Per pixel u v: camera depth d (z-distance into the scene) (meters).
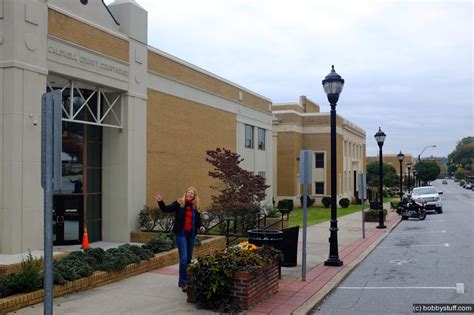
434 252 16.00
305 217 10.73
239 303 7.98
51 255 4.75
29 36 13.12
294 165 46.59
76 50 14.90
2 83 12.74
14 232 12.62
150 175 19.19
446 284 10.73
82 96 15.79
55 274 8.85
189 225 9.53
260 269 8.43
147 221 17.58
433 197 36.88
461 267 12.95
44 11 13.65
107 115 17.61
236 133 29.33
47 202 4.75
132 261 10.81
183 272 9.48
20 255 12.30
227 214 18.50
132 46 17.77
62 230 16.11
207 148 24.95
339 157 51.00
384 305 8.93
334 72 13.23
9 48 12.70
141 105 18.31
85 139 17.03
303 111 54.38
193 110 23.31
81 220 16.42
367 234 21.78
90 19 16.11
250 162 32.19
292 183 46.38
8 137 12.67
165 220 17.58
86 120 17.17
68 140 16.52
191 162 23.02
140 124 18.23
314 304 8.60
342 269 12.32
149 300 8.55
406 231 23.86
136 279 10.38
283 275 11.41
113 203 17.48
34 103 13.22
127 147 17.44
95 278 9.59
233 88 28.77
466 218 31.52
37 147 13.31
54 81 15.35
